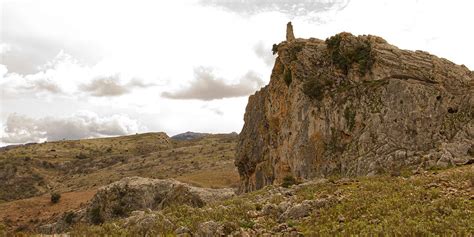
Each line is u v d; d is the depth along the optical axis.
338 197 27.20
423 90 44.28
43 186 156.25
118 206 65.56
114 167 172.75
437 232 17.36
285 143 56.62
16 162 175.38
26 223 98.00
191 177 122.00
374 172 41.53
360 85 48.69
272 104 61.91
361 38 52.22
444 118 43.12
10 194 147.88
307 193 30.34
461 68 48.19
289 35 63.53
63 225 72.62
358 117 46.88
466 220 18.19
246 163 70.56
